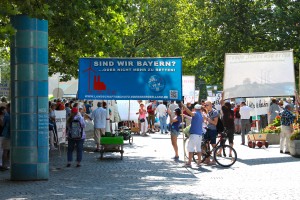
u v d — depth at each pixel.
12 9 14.05
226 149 18.73
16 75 15.63
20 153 15.59
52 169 18.33
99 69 21.38
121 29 22.88
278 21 43.47
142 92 21.02
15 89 15.66
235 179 15.40
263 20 44.00
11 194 12.80
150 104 39.75
